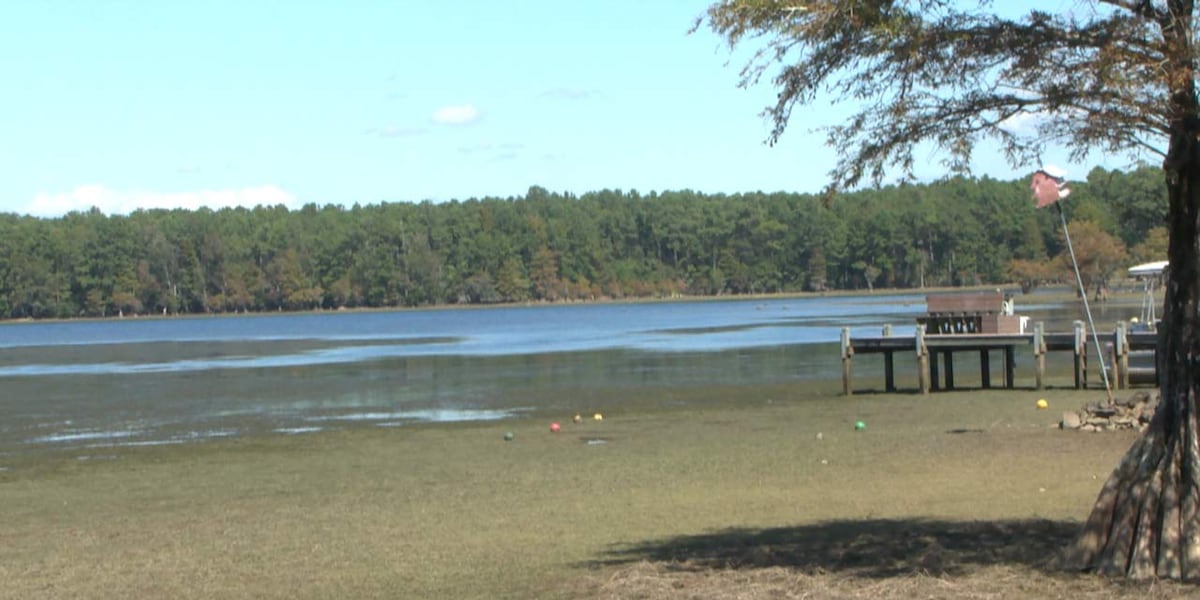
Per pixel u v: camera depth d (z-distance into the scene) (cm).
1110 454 2002
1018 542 1162
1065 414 2477
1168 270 1009
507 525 1544
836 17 973
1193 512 966
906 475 1861
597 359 5525
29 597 1206
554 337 7912
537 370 4950
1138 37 941
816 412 3102
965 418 2803
